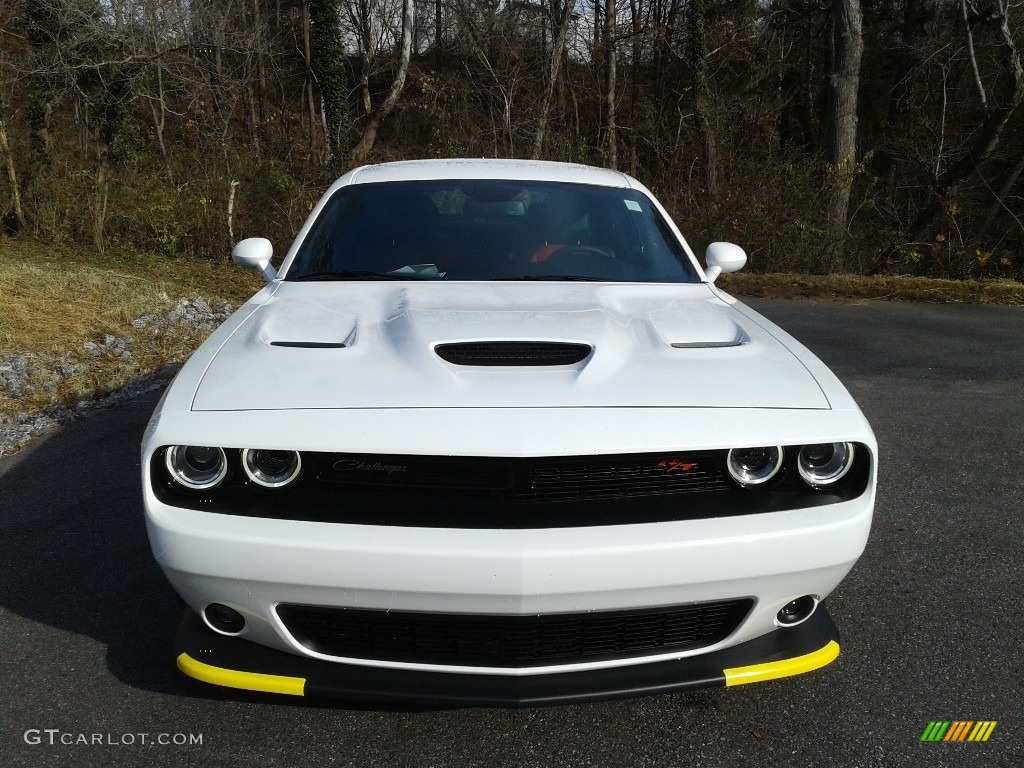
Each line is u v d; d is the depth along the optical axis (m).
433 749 2.09
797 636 2.18
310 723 2.18
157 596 2.84
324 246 3.18
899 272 13.84
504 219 3.31
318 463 1.92
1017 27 18.88
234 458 1.92
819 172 13.79
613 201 3.50
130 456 4.14
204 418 1.97
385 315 2.59
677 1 27.23
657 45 23.42
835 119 15.53
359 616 1.94
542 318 2.46
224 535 1.87
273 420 1.95
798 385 2.18
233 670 2.01
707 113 15.40
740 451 1.99
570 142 15.55
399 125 25.89
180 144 14.41
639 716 2.24
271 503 1.92
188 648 2.09
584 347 2.27
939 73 22.61
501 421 1.92
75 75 11.78
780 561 1.94
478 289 2.83
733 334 2.52
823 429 2.02
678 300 2.88
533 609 1.86
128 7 13.36
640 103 26.59
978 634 2.68
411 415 1.94
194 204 11.49
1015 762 2.07
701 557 1.88
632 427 1.93
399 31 29.83
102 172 11.23
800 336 7.65
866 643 2.62
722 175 14.66
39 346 5.89
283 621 1.97
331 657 1.99
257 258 3.20
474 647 1.97
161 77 14.14
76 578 2.95
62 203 11.13
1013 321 8.59
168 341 6.37
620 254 3.21
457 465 1.89
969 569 3.13
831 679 2.42
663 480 1.96
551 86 16.98
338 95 16.92
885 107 28.09
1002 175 17.69
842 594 2.95
